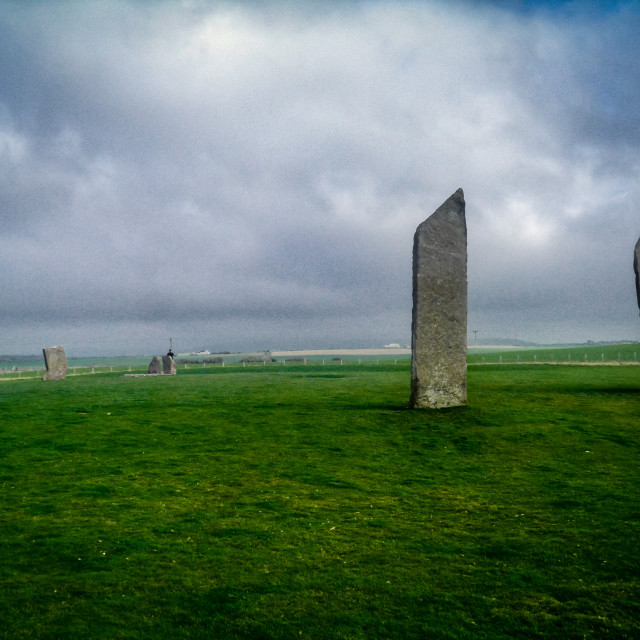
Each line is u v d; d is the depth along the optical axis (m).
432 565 9.32
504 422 22.41
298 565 9.33
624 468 16.31
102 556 9.70
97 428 22.53
